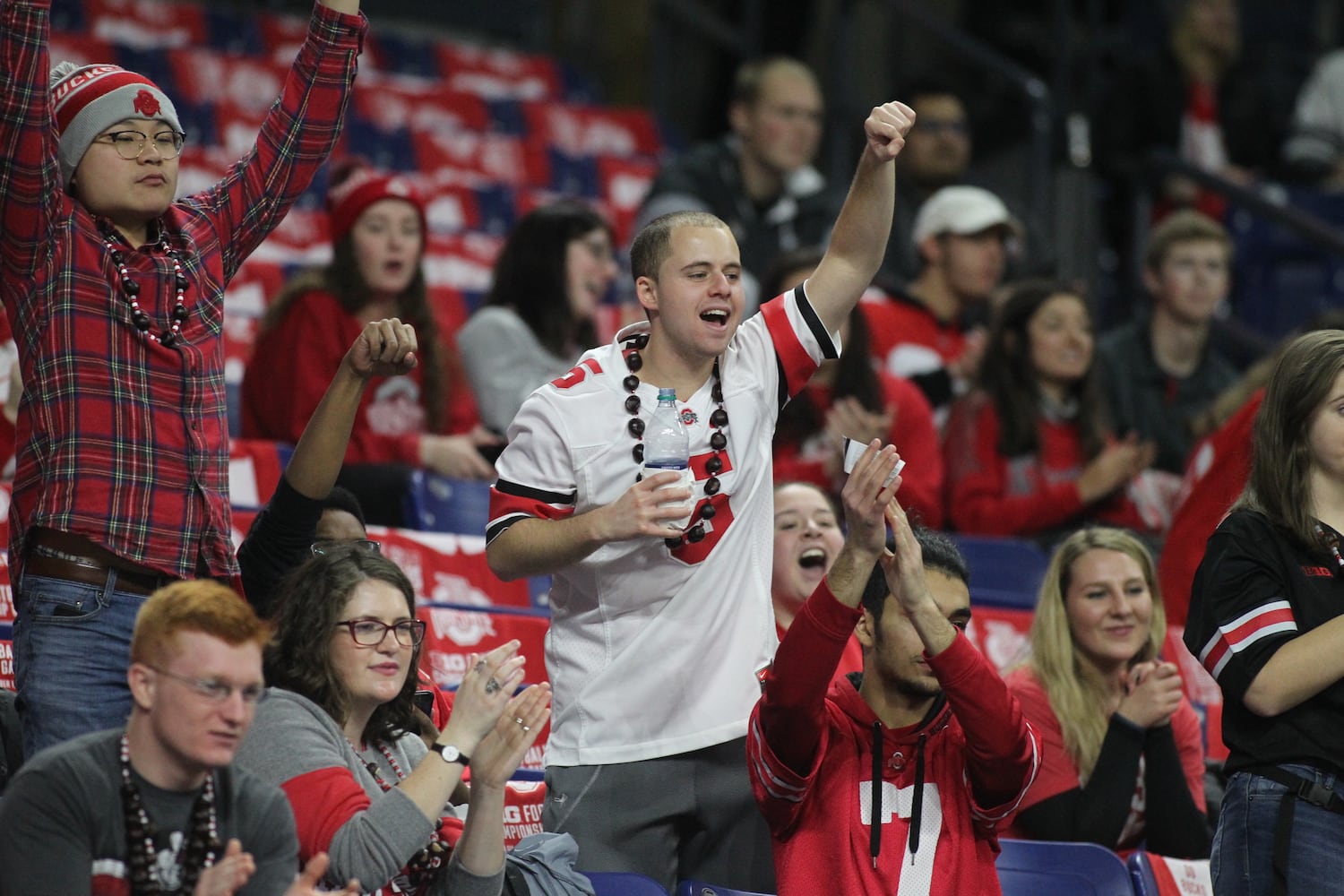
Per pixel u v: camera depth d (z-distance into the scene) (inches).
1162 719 590.6
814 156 1246.3
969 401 864.3
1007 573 796.0
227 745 371.6
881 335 920.3
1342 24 1487.5
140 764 376.8
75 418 434.3
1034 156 1170.0
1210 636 469.1
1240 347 1159.6
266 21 1323.8
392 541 688.4
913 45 1411.2
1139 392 920.3
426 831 414.0
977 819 475.8
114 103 446.6
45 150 429.1
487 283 1104.2
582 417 483.5
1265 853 456.8
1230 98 1299.2
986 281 933.8
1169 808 586.6
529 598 719.7
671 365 492.7
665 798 480.1
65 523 430.3
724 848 493.4
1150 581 618.8
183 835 378.6
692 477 482.3
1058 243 1192.8
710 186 1037.8
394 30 1441.9
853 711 482.0
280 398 757.3
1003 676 629.6
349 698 440.8
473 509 747.4
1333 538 467.2
